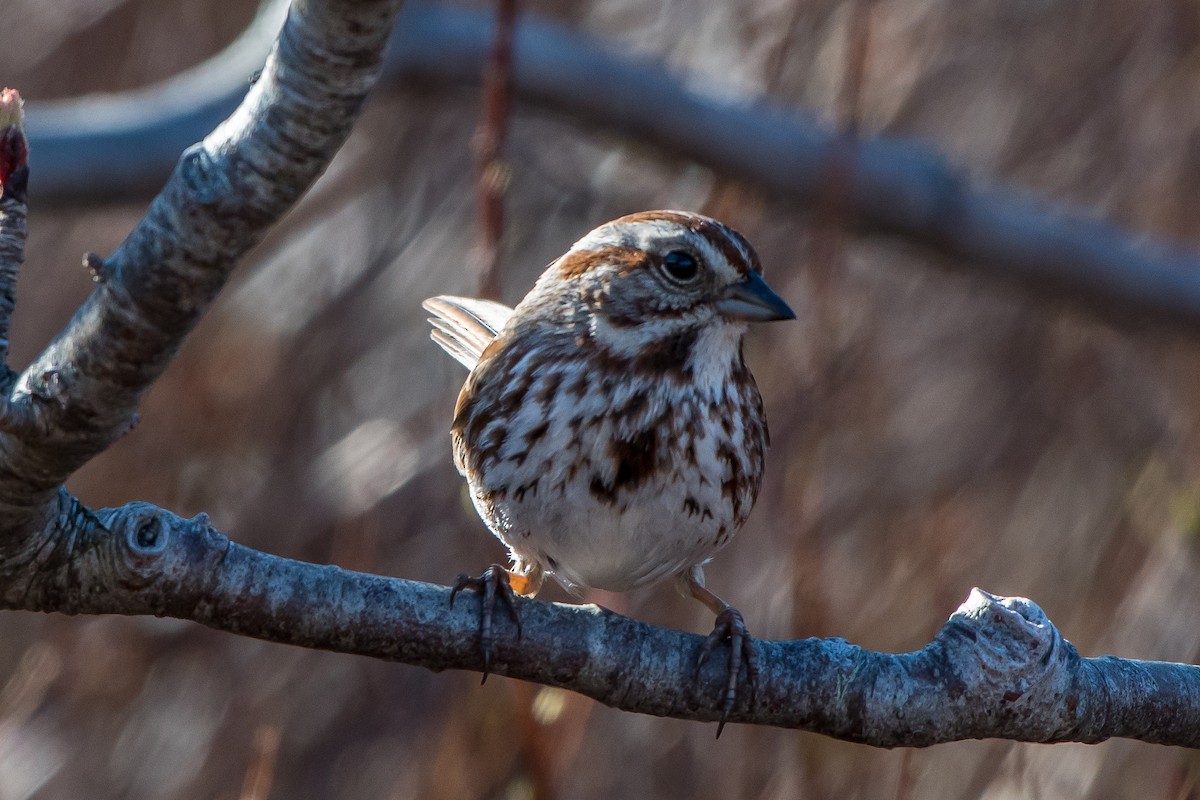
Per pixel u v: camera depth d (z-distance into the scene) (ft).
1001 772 35.76
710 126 41.06
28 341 47.57
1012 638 19.57
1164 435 43.06
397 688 44.78
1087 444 44.70
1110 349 46.09
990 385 46.06
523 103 41.70
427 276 48.47
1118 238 44.29
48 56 48.96
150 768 44.37
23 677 44.14
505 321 26.68
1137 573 39.19
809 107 44.27
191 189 14.19
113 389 15.33
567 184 47.60
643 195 47.52
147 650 45.80
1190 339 44.68
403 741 44.01
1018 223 43.57
